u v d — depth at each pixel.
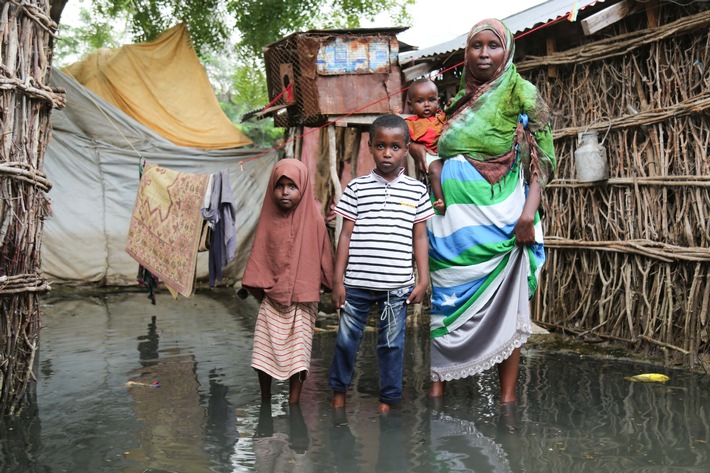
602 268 5.28
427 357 4.95
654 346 4.78
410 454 2.88
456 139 3.72
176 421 3.43
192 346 5.59
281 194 3.70
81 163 10.09
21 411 3.62
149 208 5.45
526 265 3.66
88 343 5.75
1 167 3.28
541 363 4.64
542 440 3.02
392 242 3.57
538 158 3.68
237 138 11.25
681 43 4.71
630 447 2.90
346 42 6.38
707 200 4.47
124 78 11.11
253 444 3.05
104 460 2.87
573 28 5.57
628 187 5.04
